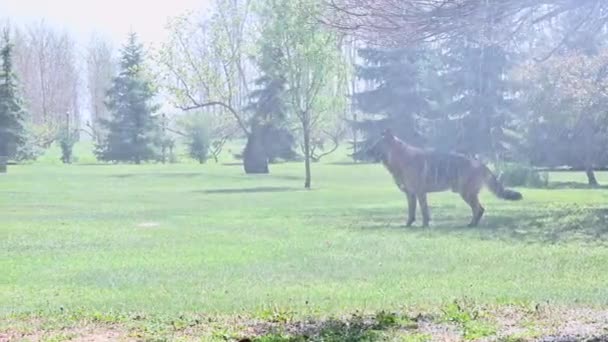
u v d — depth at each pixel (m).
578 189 32.25
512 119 43.59
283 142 55.81
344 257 13.88
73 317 8.66
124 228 18.98
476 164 18.69
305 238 16.62
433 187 18.75
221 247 15.42
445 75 46.69
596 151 37.81
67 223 20.23
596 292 10.27
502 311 8.56
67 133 66.06
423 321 7.95
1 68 58.91
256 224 19.58
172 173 45.44
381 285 11.11
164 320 8.41
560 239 16.11
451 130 46.16
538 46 12.49
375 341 7.02
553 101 28.25
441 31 8.16
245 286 11.13
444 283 11.22
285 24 34.03
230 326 7.99
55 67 91.88
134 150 60.06
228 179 40.66
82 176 42.41
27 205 25.70
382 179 40.56
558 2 8.11
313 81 35.31
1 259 14.05
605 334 7.05
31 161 59.72
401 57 52.00
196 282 11.52
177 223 20.05
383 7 8.17
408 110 52.41
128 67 61.28
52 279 11.96
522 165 35.59
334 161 58.28
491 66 43.50
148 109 60.88
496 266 12.82
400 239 16.27
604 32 10.12
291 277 11.91
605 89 23.94
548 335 7.05
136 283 11.49
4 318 8.69
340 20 8.48
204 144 60.59
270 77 46.19
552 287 10.76
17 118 59.03
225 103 43.88
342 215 21.70
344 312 8.92
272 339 7.12
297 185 36.34
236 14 41.41
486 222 19.33
